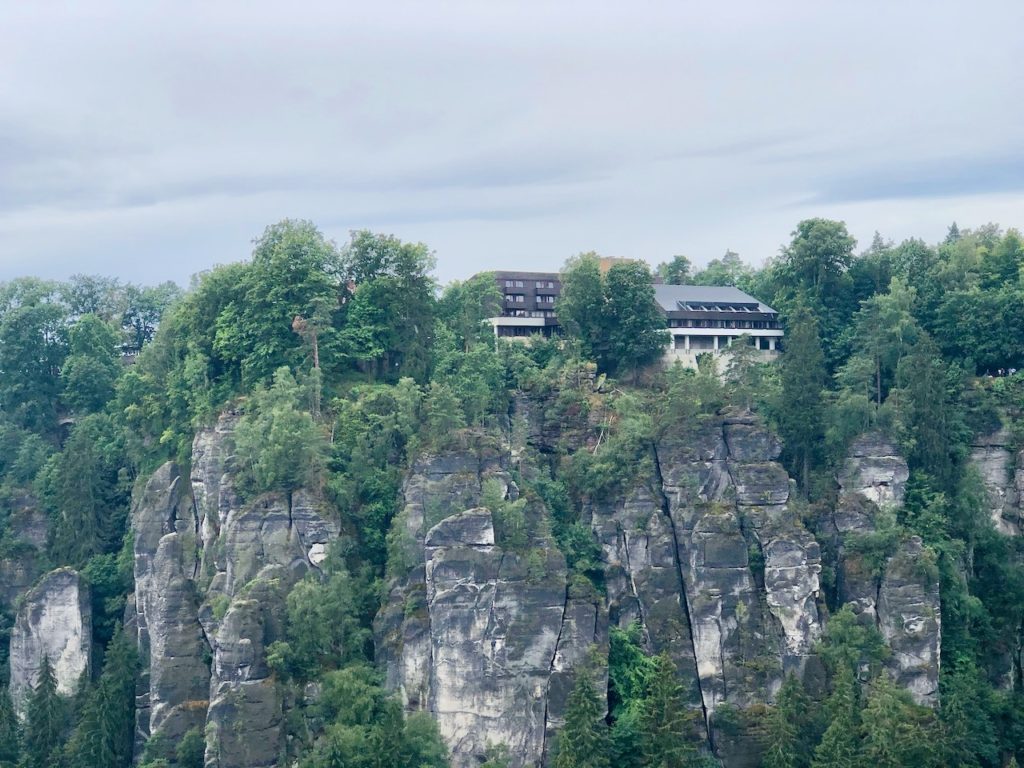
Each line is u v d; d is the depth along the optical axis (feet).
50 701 476.95
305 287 532.32
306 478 469.16
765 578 483.51
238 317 537.24
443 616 444.96
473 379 531.91
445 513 462.60
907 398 537.24
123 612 541.75
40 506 589.32
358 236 571.69
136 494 552.00
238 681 430.20
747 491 499.92
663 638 479.41
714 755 464.24
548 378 566.77
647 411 540.52
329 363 529.45
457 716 442.09
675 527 497.05
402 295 552.41
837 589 496.23
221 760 424.05
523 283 652.07
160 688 464.24
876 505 509.35
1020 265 630.33
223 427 503.20
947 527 514.68
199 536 505.66
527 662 446.60
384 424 492.95
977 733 469.57
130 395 593.01
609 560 497.05
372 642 454.81
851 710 430.61
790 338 559.79
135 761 476.13
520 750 442.09
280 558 456.04
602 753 421.59
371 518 476.13
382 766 398.83
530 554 455.63
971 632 506.07
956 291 610.24
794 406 531.91
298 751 424.05
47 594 529.45
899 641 476.54
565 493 513.86
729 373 562.25
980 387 574.15
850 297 654.12
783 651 476.95
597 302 603.67
